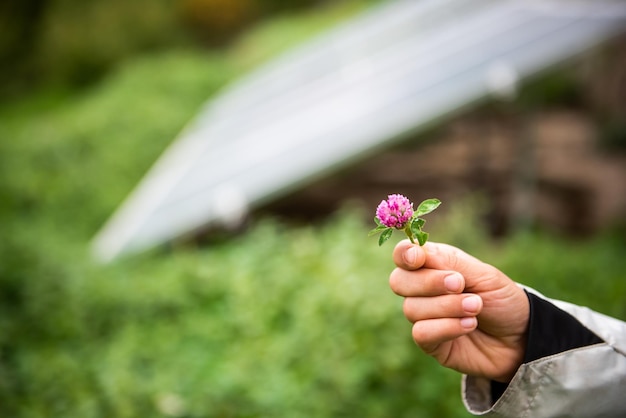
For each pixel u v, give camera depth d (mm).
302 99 6359
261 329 3438
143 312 3795
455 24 6707
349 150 4355
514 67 4371
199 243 4809
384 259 3779
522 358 1396
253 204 4477
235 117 7352
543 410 1353
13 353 3408
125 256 4652
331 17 15797
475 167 7305
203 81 11977
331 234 4363
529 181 5105
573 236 5719
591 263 4090
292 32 15391
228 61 14875
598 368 1325
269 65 11523
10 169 7922
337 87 6137
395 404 2787
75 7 18094
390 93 5012
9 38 18562
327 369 2910
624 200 6422
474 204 5723
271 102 6953
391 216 1243
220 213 4480
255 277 3881
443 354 1417
